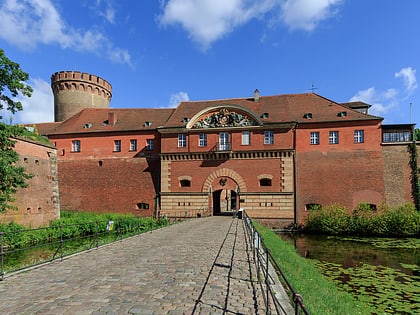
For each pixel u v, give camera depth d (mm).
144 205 38125
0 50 17750
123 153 39656
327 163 34719
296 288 10102
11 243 20578
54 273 10219
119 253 13805
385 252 22688
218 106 36469
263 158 35344
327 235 31391
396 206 32656
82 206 39438
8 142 19031
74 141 41156
